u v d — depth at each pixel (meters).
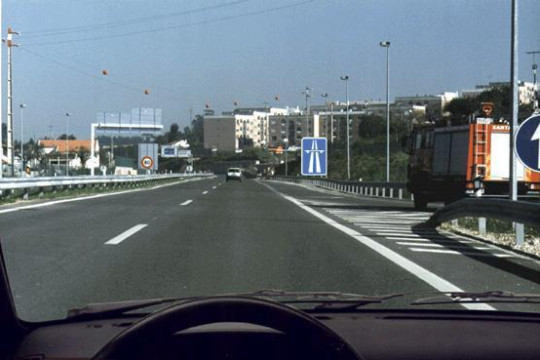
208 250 11.22
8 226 14.97
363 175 68.62
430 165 23.78
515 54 13.43
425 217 20.09
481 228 14.72
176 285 7.88
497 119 21.83
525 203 11.38
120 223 16.05
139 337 2.19
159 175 66.50
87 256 10.34
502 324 3.80
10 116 41.31
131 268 9.18
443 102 190.25
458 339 3.51
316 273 8.90
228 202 26.64
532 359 3.31
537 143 11.38
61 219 16.97
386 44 44.56
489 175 21.59
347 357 2.16
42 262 9.68
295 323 2.22
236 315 2.26
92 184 38.84
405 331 3.62
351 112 183.12
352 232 14.75
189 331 2.33
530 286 8.18
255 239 12.98
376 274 8.89
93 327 3.54
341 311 3.98
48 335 3.39
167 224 15.98
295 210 22.23
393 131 126.62
